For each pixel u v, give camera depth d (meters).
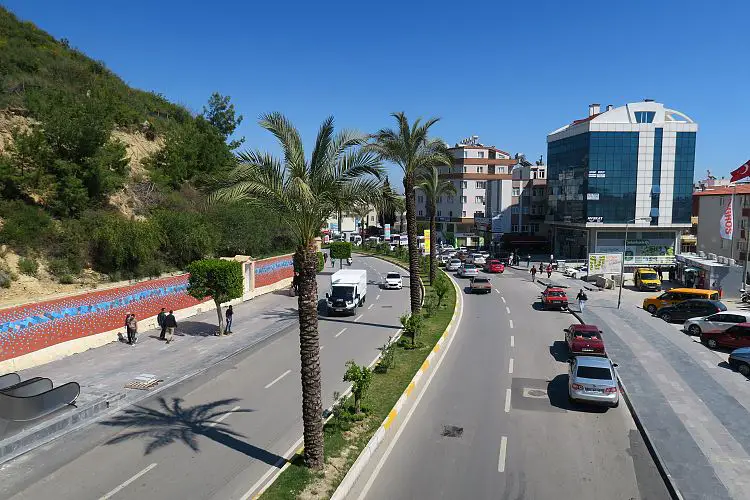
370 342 26.39
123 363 21.72
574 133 74.81
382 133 31.20
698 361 22.91
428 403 17.59
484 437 14.91
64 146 29.64
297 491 11.40
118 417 16.06
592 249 72.38
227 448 13.96
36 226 26.30
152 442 14.28
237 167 13.02
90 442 14.25
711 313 32.44
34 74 41.12
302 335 12.43
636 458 13.70
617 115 70.75
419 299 30.91
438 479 12.46
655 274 48.78
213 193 13.12
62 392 15.59
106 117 34.34
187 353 23.55
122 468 12.78
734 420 16.00
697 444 14.27
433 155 32.34
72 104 34.19
